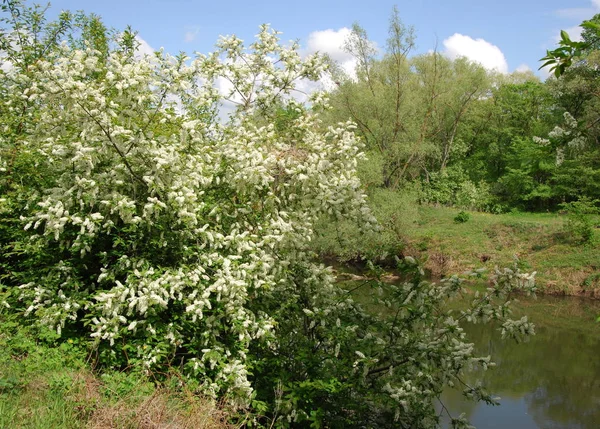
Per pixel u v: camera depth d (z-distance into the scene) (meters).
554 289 18.45
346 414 5.74
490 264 21.05
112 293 4.49
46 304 4.97
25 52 6.68
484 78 30.70
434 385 5.61
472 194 31.08
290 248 5.98
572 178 25.09
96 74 5.10
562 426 7.61
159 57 5.35
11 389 4.01
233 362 5.02
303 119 6.43
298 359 5.42
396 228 20.98
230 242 5.24
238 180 5.46
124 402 4.17
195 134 5.06
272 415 5.27
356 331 6.10
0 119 5.95
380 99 24.12
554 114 31.25
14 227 5.57
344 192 5.65
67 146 4.82
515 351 11.38
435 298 5.96
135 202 4.91
